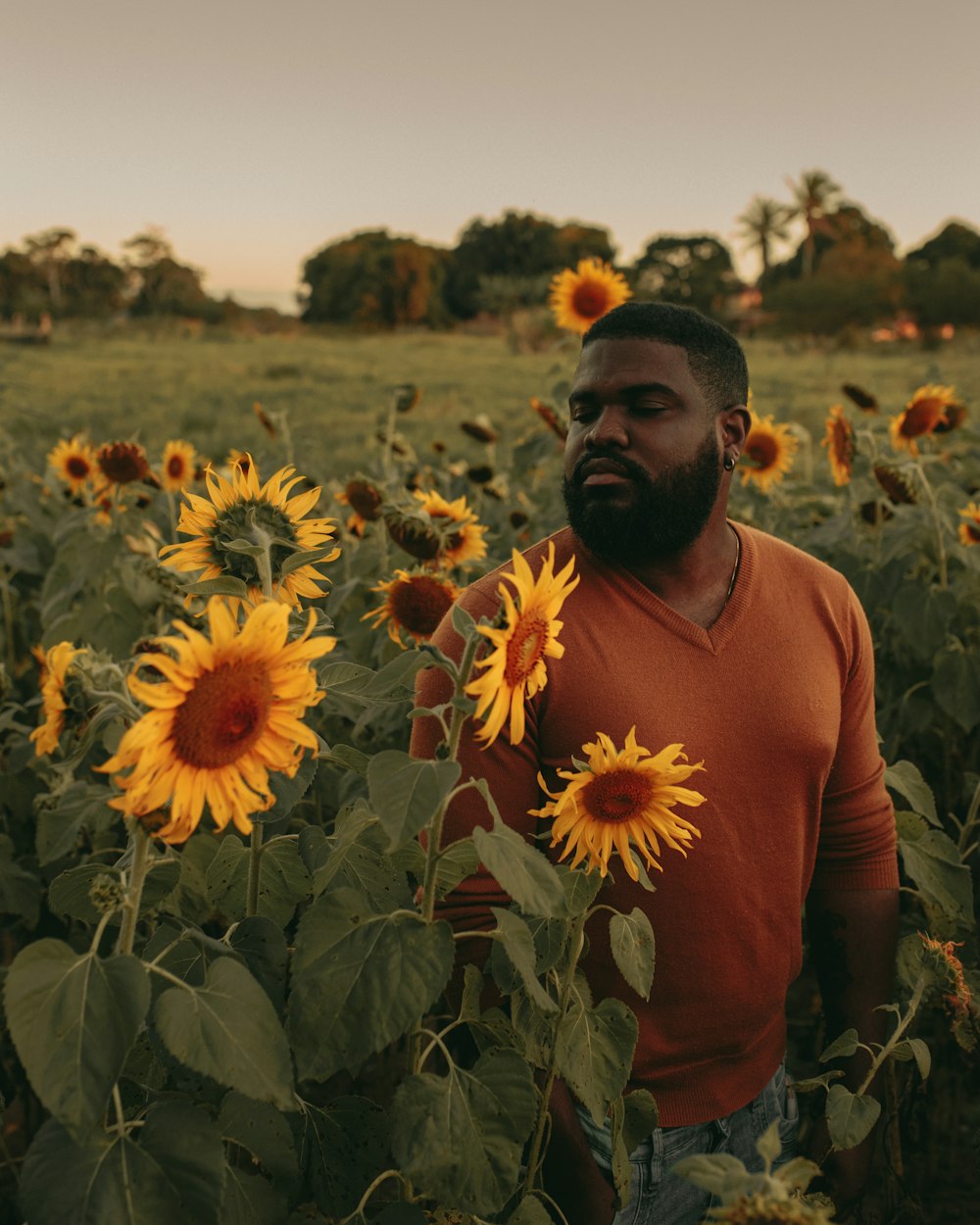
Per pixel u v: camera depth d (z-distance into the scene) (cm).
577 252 9494
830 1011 213
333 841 154
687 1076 185
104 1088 113
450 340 7600
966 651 304
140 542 323
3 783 284
